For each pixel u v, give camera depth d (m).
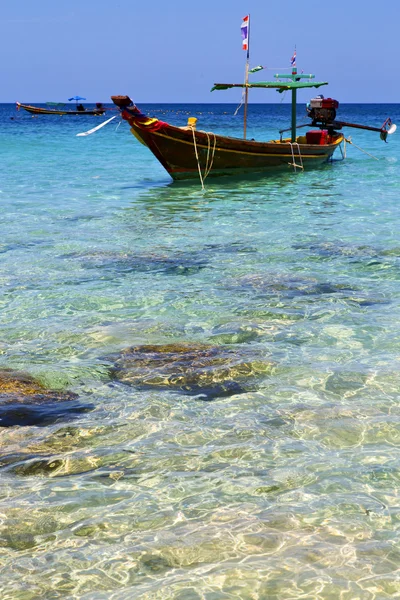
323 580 3.11
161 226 12.38
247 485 3.93
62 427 4.66
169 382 5.41
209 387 5.31
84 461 4.22
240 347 6.16
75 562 3.27
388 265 9.16
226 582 3.11
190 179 19.59
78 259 9.68
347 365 5.71
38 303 7.57
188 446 4.41
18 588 3.09
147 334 6.54
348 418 4.75
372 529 3.49
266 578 3.13
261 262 9.41
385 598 2.99
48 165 24.44
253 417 4.80
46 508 3.70
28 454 4.30
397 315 7.03
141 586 3.10
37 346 6.23
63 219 13.15
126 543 3.40
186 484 3.95
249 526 3.53
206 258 9.70
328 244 10.49
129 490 3.89
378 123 72.12
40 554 3.32
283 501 3.76
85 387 5.34
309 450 4.33
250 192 17.23
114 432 4.60
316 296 7.75
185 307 7.39
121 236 11.42
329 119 24.16
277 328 6.67
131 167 24.03
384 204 14.62
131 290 8.08
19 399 5.09
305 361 5.81
